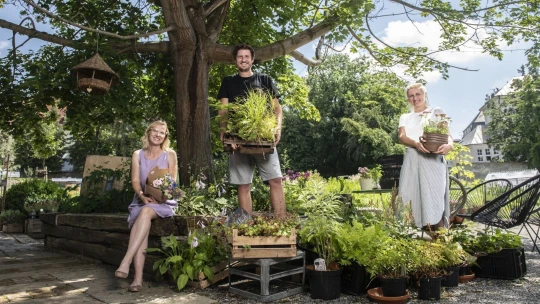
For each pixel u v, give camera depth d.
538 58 7.52
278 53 7.21
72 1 7.93
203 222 3.82
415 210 3.92
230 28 9.38
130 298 3.22
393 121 37.41
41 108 7.40
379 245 3.11
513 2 6.47
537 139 35.16
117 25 7.89
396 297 2.88
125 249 4.50
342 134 37.59
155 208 3.76
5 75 7.39
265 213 4.01
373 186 8.16
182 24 6.24
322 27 7.20
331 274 3.06
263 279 3.06
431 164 3.87
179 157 6.28
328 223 3.32
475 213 4.61
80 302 3.12
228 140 3.62
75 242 5.66
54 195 11.19
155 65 8.51
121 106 7.52
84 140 9.80
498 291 3.18
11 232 9.79
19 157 40.72
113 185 6.50
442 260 3.27
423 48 8.06
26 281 4.00
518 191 4.93
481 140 57.97
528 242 5.86
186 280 3.38
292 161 39.28
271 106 3.83
